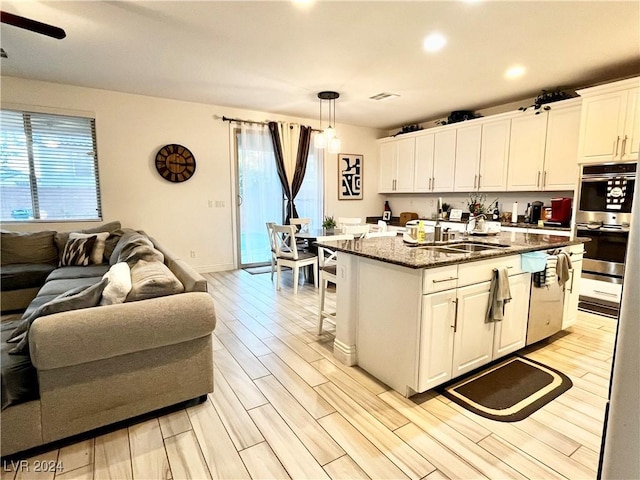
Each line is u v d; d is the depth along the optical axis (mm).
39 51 3225
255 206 5762
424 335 2088
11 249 3688
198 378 2082
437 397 2211
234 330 3297
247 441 1818
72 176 4445
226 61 3463
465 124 5227
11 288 3357
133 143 4730
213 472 1620
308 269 5043
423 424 1954
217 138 5328
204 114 5188
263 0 2373
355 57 3340
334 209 6547
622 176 3428
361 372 2535
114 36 2912
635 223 433
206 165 5289
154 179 4930
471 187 5227
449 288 2178
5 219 4148
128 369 1865
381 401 2174
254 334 3207
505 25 2713
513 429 1910
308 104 5113
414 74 3807
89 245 3799
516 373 2500
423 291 2057
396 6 2443
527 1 2377
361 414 2043
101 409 1812
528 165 4527
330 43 3037
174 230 5160
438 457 1711
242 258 5785
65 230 4434
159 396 1970
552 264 2789
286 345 2980
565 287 3031
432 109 5355
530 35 2879
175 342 1945
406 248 2621
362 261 2510
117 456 1709
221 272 5555
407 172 6270
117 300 1894
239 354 2809
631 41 2980
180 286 2086
